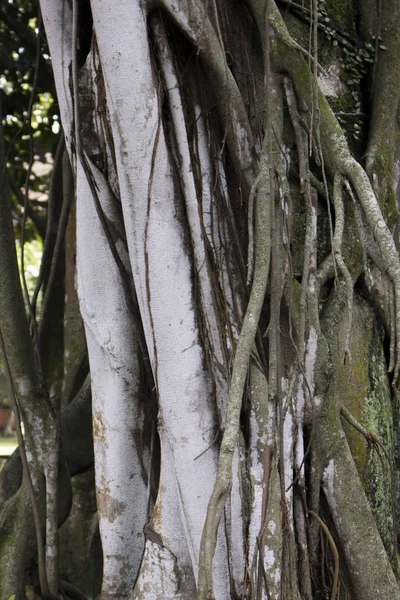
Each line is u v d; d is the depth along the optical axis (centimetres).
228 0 368
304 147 353
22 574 450
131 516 374
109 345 364
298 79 354
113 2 318
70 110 365
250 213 317
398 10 435
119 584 376
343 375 380
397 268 311
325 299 381
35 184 809
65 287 661
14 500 462
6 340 452
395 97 427
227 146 345
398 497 431
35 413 456
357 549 345
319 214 382
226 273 341
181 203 337
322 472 346
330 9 428
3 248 453
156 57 333
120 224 362
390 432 406
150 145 327
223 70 335
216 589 324
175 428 335
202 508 331
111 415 369
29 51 701
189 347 334
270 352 315
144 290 336
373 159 412
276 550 318
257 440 326
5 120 733
